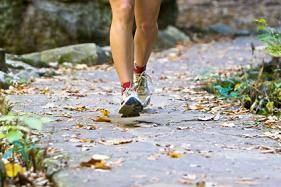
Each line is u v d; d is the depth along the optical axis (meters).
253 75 14.06
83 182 6.07
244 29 26.30
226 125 9.19
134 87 9.31
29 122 6.91
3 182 6.43
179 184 5.99
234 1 31.73
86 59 17.58
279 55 10.91
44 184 6.47
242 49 21.11
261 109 10.96
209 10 30.09
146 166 6.62
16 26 19.03
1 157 7.45
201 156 7.14
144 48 9.95
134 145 7.60
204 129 8.84
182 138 8.12
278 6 30.67
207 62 18.39
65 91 12.58
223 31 25.20
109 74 15.94
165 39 22.03
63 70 16.44
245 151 7.56
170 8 23.31
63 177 6.26
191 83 14.26
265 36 11.24
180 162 6.82
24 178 6.52
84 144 7.61
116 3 9.01
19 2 19.08
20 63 15.44
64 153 7.11
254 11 29.92
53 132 8.33
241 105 11.37
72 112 10.05
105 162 6.74
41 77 15.05
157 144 7.62
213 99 11.90
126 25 8.99
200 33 24.97
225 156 7.21
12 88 12.62
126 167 6.58
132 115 9.41
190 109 10.59
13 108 10.33
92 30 20.02
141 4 9.68
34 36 19.20
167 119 9.50
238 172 6.53
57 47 19.38
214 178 6.26
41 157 7.00
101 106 10.71
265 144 8.03
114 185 5.96
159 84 14.20
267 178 6.34
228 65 17.58
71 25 19.59
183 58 19.31
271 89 11.84
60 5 19.69
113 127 8.76
